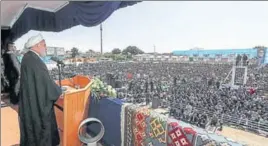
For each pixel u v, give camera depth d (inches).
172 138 67.3
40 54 80.4
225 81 434.6
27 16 224.8
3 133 115.3
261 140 267.3
